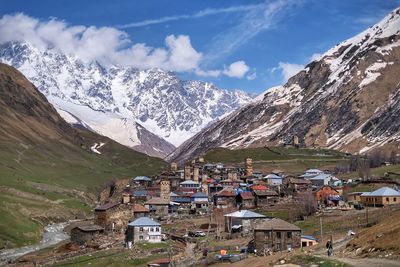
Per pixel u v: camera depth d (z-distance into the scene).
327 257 106.19
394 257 95.19
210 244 170.38
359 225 163.12
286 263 107.81
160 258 153.50
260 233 148.12
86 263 154.25
